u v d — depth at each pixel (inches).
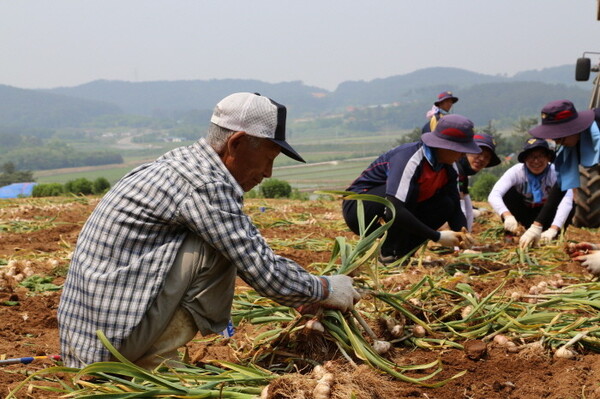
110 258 113.4
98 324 112.7
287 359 127.3
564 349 130.8
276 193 866.1
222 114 117.3
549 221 290.0
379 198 146.7
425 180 217.9
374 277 146.3
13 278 205.5
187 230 116.3
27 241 311.3
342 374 108.0
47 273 224.2
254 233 117.4
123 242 113.2
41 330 160.6
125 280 112.0
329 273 158.4
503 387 118.1
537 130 228.1
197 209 112.0
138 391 103.9
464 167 271.7
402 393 114.5
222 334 147.3
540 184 298.5
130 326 111.6
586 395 112.4
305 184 6461.6
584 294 160.7
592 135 223.6
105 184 1071.0
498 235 311.6
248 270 114.7
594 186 357.4
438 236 210.8
